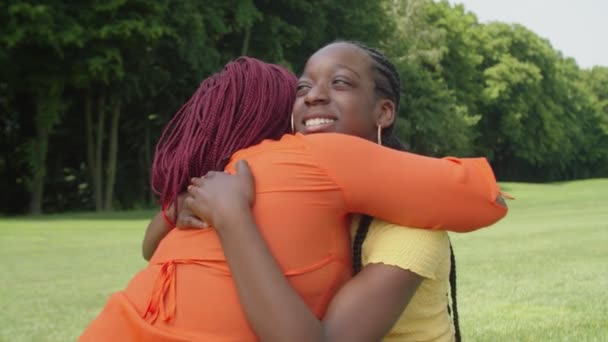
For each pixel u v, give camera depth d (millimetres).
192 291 1756
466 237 12070
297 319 1659
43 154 26359
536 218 17719
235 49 30750
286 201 1796
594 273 7062
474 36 63844
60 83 25234
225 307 1729
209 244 1800
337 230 1840
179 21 25812
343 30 34156
